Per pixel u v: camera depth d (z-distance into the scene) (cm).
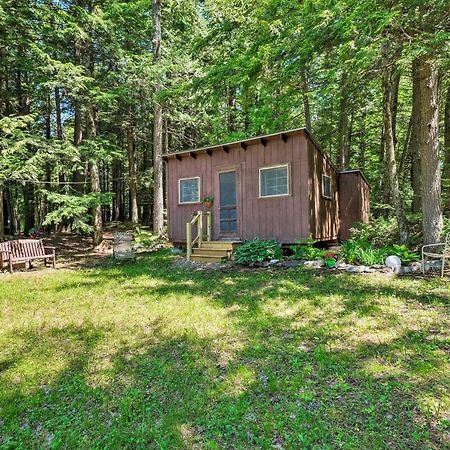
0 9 958
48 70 1052
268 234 870
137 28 1391
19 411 262
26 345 380
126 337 394
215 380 291
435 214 698
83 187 1428
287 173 838
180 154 1027
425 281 548
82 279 735
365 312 423
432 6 552
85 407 264
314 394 261
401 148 1466
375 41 572
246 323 414
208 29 1395
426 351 316
